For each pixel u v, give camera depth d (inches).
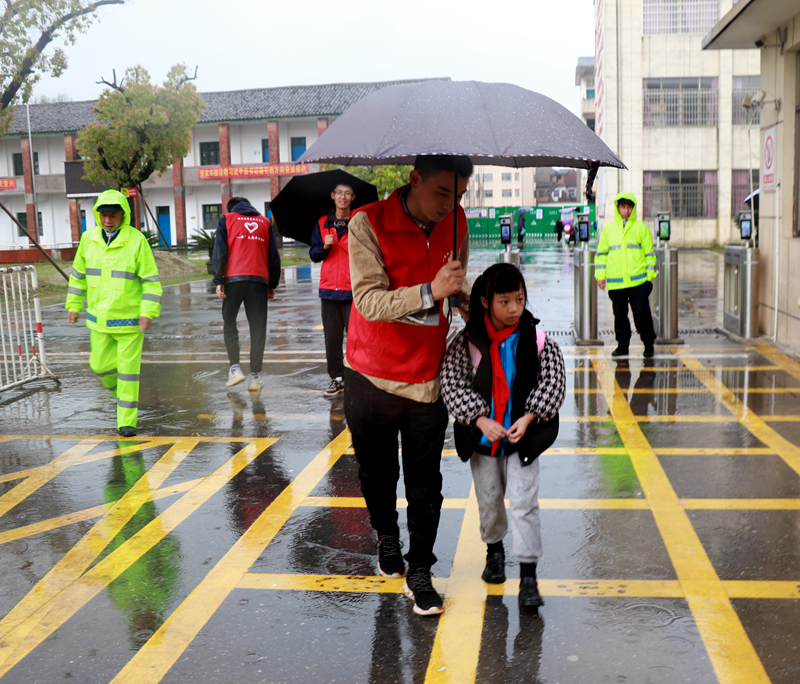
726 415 238.4
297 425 244.8
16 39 719.1
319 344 412.2
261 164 1875.0
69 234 1989.4
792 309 334.0
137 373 235.3
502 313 115.8
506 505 168.7
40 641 117.6
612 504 167.3
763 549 142.9
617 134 1379.2
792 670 104.3
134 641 117.0
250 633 118.5
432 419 121.0
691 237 1390.3
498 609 123.6
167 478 195.3
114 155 1214.9
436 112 101.1
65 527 164.4
